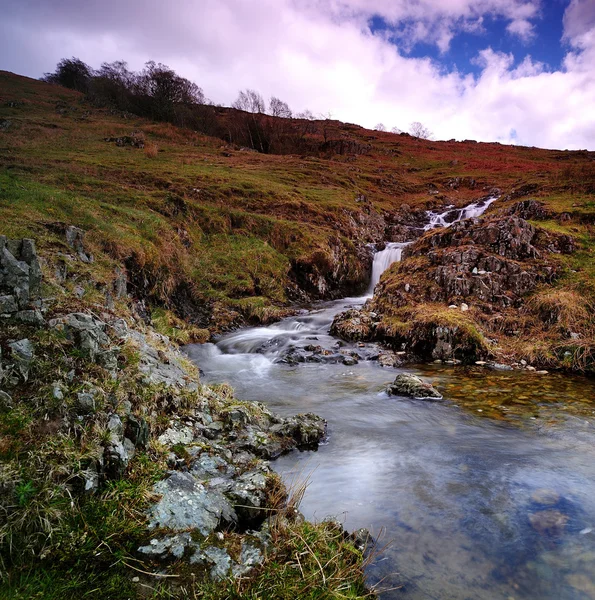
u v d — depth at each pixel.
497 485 4.75
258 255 19.83
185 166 31.39
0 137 31.75
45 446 3.40
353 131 78.62
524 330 10.84
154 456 4.20
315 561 3.14
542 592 3.19
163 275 14.21
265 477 4.33
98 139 37.69
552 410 7.02
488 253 13.14
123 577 2.79
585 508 4.27
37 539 2.85
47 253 8.17
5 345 4.14
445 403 7.48
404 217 34.12
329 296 21.09
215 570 2.97
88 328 5.04
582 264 12.69
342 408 7.37
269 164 40.47
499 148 68.25
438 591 3.17
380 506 4.35
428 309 11.97
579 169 28.78
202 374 9.65
